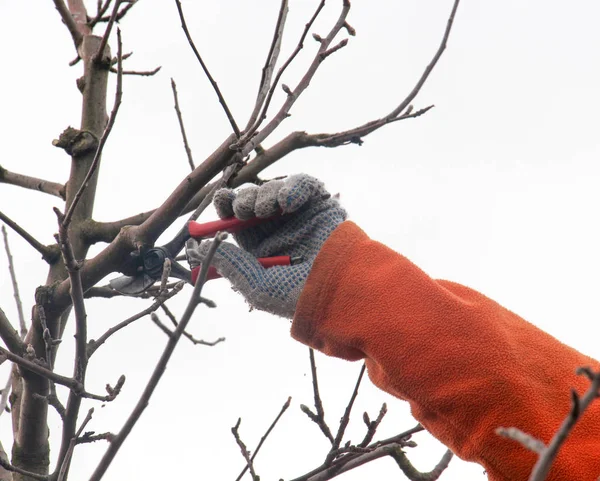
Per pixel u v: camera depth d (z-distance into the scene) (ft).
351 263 13.21
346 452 18.66
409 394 12.46
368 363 13.66
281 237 14.28
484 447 11.96
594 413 11.98
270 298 13.67
